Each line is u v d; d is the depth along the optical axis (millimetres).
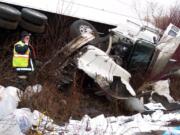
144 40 7816
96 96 7164
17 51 6156
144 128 5531
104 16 9203
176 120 6152
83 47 7000
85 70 6598
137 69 7688
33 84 6301
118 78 6590
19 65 6184
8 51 6781
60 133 5039
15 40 6891
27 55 6254
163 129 5535
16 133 4406
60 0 8578
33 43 7297
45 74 6602
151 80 7859
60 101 6152
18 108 5410
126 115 6852
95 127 5438
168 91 7922
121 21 9195
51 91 6195
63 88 6496
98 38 7746
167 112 6965
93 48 6977
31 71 6328
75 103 6246
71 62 6820
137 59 7617
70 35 7668
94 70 6707
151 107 7023
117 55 7535
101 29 8836
